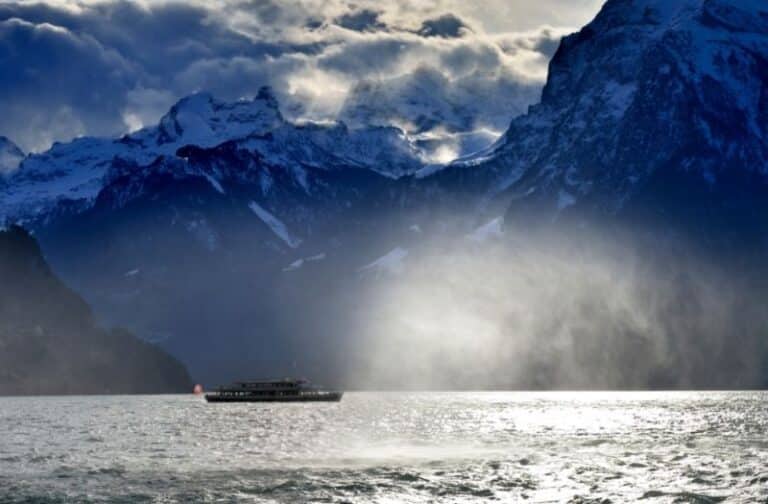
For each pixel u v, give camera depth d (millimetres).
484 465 185250
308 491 159750
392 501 151750
